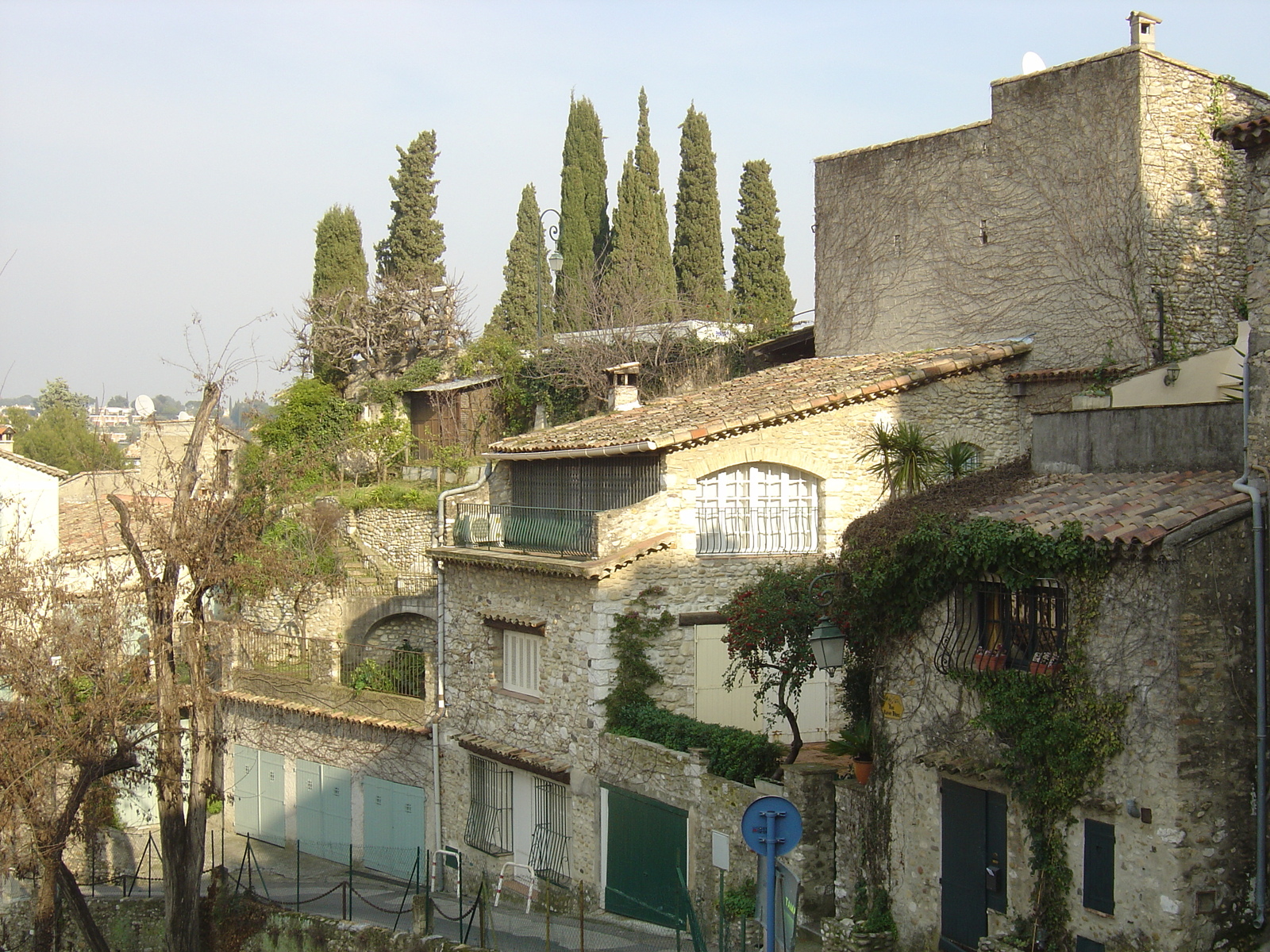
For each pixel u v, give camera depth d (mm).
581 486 21656
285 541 27625
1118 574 10891
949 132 23812
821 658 14422
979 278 23219
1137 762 10664
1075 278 21562
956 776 12578
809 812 14898
